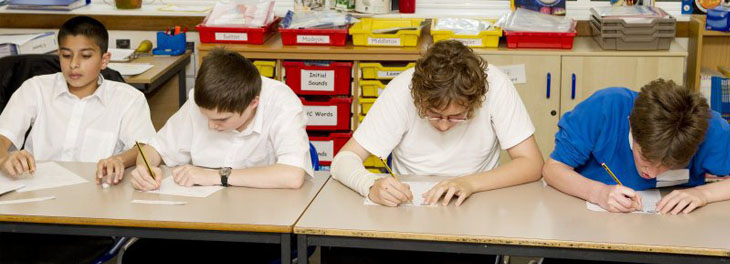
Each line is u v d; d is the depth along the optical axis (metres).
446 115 1.95
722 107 3.60
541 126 3.52
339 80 3.54
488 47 3.49
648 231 1.79
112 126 2.58
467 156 2.24
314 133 3.72
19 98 2.54
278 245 2.25
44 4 3.95
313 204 1.97
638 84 3.42
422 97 1.92
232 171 2.12
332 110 3.57
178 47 3.85
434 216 1.89
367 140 2.19
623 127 2.04
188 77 4.06
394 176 2.07
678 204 1.90
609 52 3.39
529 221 1.85
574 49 3.46
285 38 3.53
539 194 2.05
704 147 1.97
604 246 1.71
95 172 2.26
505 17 3.57
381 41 3.50
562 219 1.86
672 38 3.41
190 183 2.11
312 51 3.47
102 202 1.99
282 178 2.09
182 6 4.08
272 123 2.23
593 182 1.99
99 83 2.58
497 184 2.09
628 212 1.91
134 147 2.38
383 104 2.19
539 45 3.45
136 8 4.01
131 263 2.13
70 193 2.06
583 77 3.43
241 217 1.87
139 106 2.59
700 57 3.59
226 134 2.27
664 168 1.82
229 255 2.19
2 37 3.71
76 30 2.46
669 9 3.83
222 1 3.72
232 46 3.51
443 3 3.95
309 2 3.86
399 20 3.73
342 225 1.82
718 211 1.91
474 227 1.81
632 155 2.05
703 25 3.58
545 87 3.46
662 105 1.73
